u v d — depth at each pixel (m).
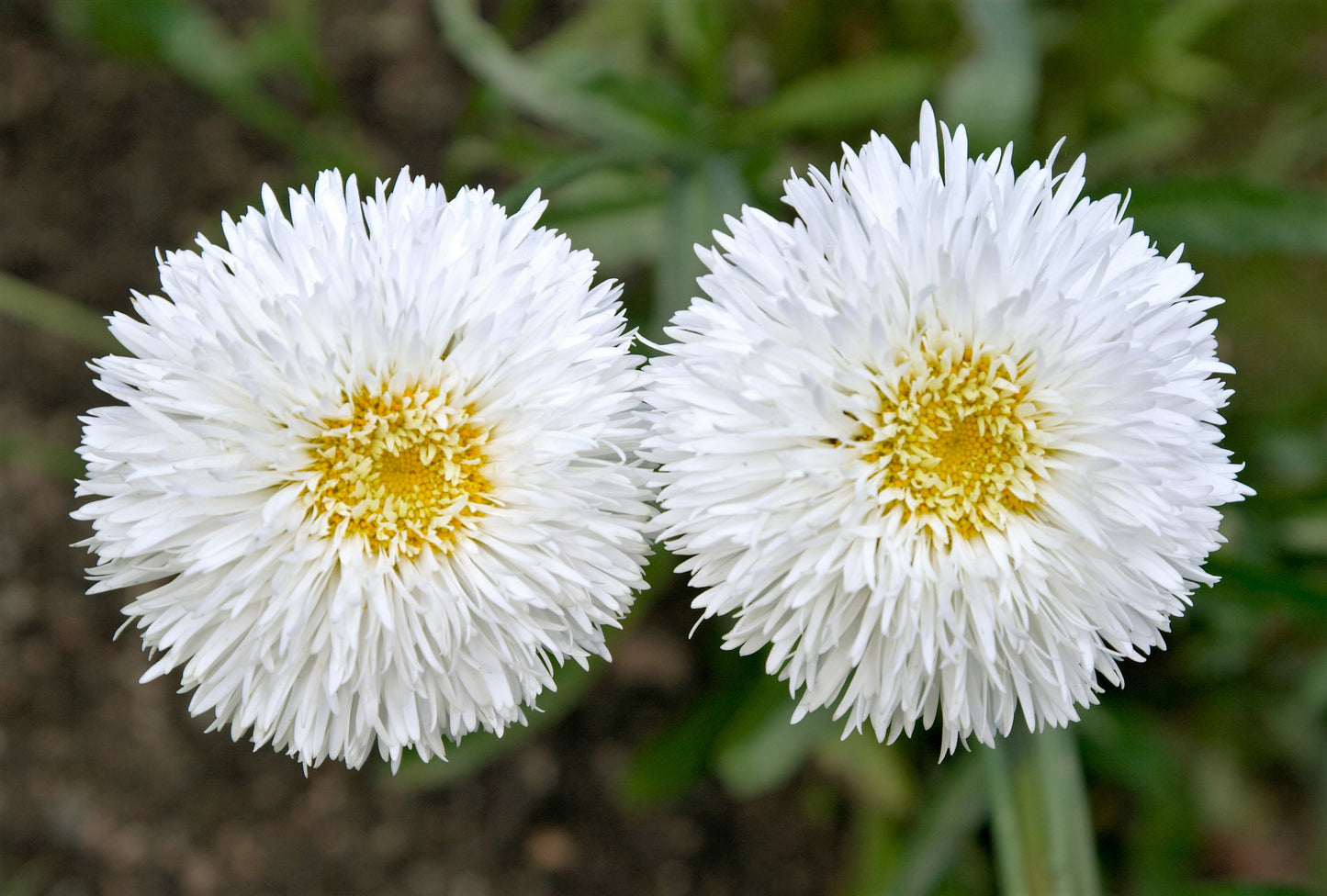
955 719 0.33
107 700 0.46
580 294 0.33
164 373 0.32
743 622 0.33
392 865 0.46
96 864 0.45
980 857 0.45
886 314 0.33
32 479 0.46
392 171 0.49
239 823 0.46
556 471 0.33
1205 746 0.46
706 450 0.32
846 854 0.46
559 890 0.46
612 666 0.47
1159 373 0.32
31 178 0.47
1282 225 0.40
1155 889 0.43
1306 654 0.45
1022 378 0.33
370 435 0.33
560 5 0.50
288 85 0.49
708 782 0.46
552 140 0.49
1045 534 0.33
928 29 0.46
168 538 0.33
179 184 0.48
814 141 0.47
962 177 0.33
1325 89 0.49
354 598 0.33
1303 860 0.45
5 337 0.47
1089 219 0.33
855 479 0.33
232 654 0.33
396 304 0.33
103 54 0.47
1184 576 0.33
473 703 0.34
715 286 0.33
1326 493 0.42
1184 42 0.47
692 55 0.44
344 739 0.33
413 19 0.49
